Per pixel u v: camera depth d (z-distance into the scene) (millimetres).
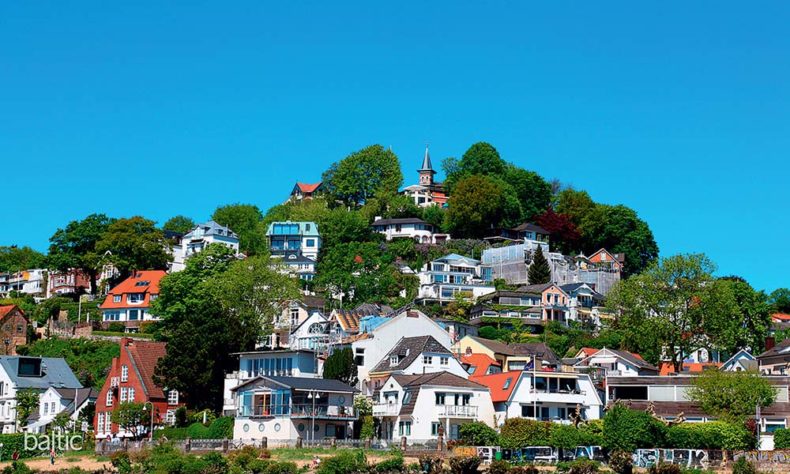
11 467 96188
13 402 140125
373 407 116562
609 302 148375
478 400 114125
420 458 91000
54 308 191875
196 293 161250
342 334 146250
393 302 194375
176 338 126188
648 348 143250
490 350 142000
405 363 122250
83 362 161250
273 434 109625
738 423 106812
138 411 119688
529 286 198375
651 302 139875
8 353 169250
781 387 115000
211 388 125625
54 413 137125
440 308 190375
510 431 102875
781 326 183750
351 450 99188
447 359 124312
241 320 140375
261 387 112062
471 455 92500
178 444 103312
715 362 157125
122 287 192625
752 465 89812
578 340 171625
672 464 88250
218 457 94000
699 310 137250
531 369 117188
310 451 98625
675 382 118125
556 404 116125
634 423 98688
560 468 90125
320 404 111188
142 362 128875
